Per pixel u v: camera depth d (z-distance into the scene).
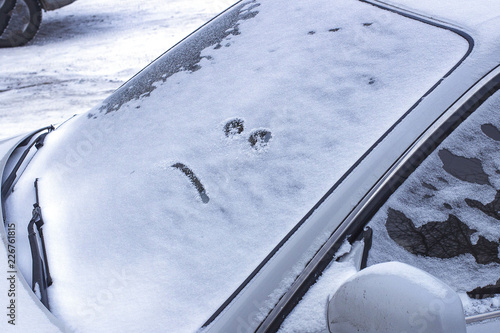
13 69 6.25
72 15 8.34
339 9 1.89
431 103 1.38
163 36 7.25
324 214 1.26
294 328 1.11
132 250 1.45
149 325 1.23
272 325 1.12
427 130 1.33
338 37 1.73
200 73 1.95
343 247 1.21
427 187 1.28
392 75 1.50
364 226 1.23
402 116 1.38
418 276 0.92
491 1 1.71
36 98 5.44
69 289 1.42
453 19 1.63
